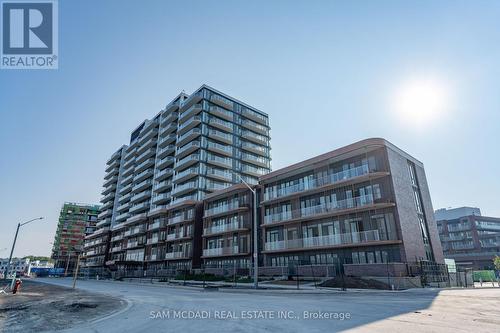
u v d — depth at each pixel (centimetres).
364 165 3119
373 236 2872
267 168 7056
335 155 3303
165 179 7112
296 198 3659
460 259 7506
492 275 4350
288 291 2130
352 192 3180
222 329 807
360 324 841
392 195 2888
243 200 4422
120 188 9819
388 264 2569
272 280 3102
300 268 3203
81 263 10406
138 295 1986
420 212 3300
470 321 879
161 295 1973
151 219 6675
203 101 6656
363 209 2986
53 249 13625
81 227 14275
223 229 4556
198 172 5916
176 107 7362
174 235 5616
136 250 7006
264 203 3962
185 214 5588
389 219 2858
